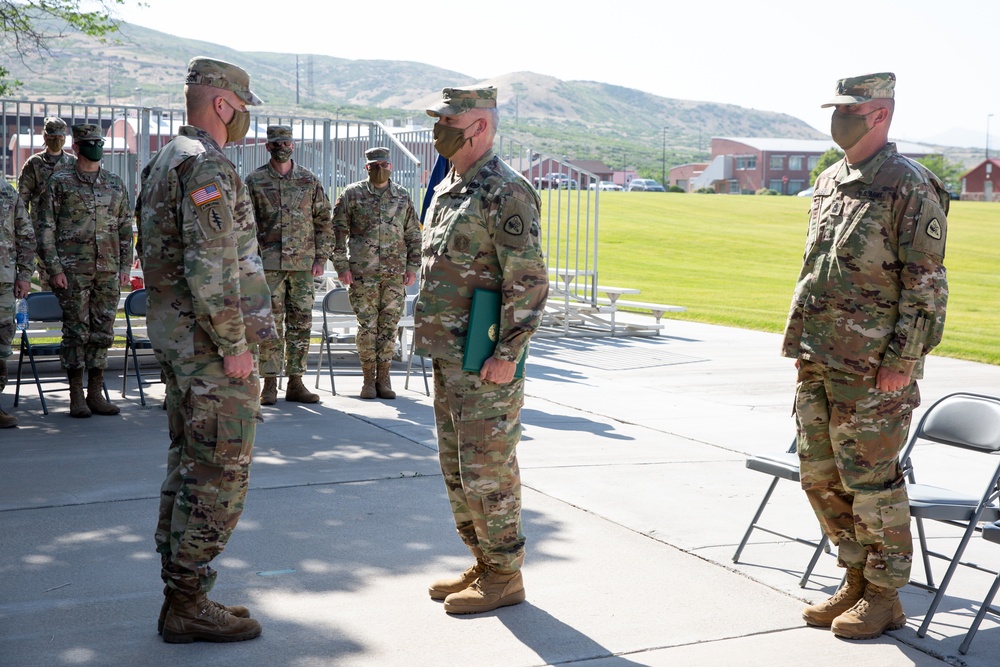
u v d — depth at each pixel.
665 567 4.82
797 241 40.88
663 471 6.72
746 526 5.51
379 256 8.93
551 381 10.67
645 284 26.03
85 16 15.48
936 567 5.03
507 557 4.19
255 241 3.83
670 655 3.83
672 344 14.39
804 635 4.07
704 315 18.77
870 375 4.02
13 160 10.34
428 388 9.85
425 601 4.29
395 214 8.98
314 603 4.22
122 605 4.13
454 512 4.33
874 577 4.08
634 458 7.09
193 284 3.56
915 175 3.98
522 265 3.94
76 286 7.83
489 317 4.02
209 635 3.78
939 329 3.94
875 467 4.05
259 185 8.45
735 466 6.94
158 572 4.52
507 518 4.17
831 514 4.27
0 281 7.43
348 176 12.37
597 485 6.29
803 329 4.22
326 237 8.76
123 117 10.75
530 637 3.94
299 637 3.87
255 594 4.30
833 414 4.12
